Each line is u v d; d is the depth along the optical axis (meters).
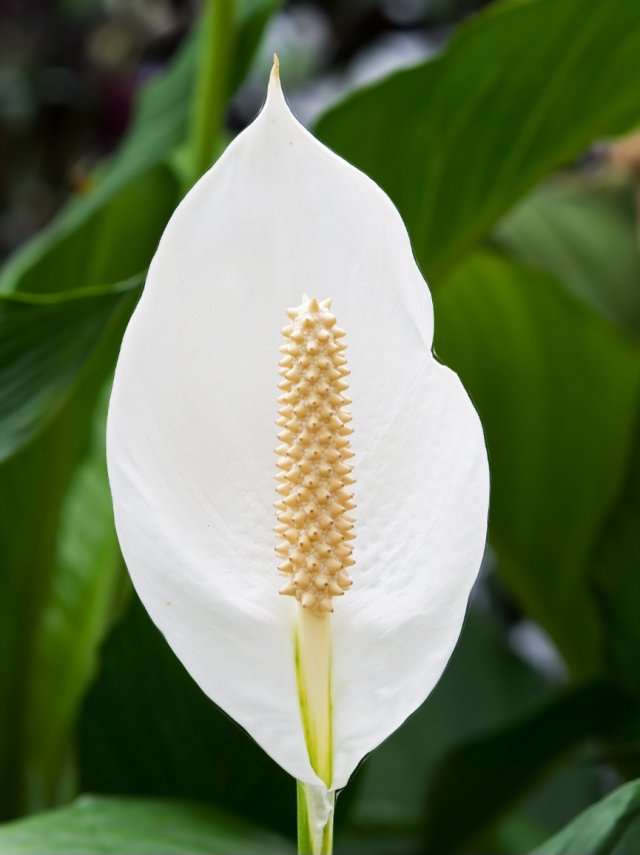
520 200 0.69
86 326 0.50
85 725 0.63
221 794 0.64
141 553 0.39
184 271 0.41
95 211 0.69
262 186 0.42
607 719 0.64
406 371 0.42
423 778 0.87
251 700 0.39
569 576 0.89
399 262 0.41
